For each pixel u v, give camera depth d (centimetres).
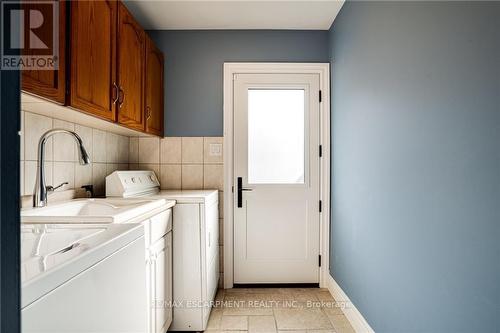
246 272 275
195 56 272
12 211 42
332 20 256
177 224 198
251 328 203
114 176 206
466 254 102
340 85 239
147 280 151
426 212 124
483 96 94
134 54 193
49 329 50
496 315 89
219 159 272
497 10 89
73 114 150
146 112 218
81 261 59
